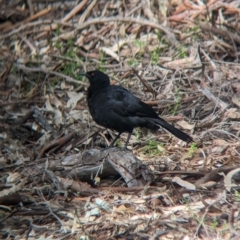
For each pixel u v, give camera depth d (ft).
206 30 53.31
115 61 52.39
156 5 55.98
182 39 53.21
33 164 39.83
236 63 50.26
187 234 30.99
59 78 50.47
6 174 39.45
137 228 31.71
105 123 40.06
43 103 48.49
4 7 58.95
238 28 53.78
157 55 51.26
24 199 35.35
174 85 48.08
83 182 36.96
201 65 49.49
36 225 32.91
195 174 36.70
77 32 55.11
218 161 38.96
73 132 43.42
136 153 41.27
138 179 35.86
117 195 35.29
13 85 51.16
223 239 30.32
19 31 56.44
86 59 52.60
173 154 40.65
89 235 31.30
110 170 37.17
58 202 35.01
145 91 47.88
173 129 39.11
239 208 32.89
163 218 32.42
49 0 58.80
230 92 46.62
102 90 39.91
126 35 54.24
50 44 54.19
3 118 46.62
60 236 31.71
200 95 46.55
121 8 56.34
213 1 55.16
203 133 42.50
